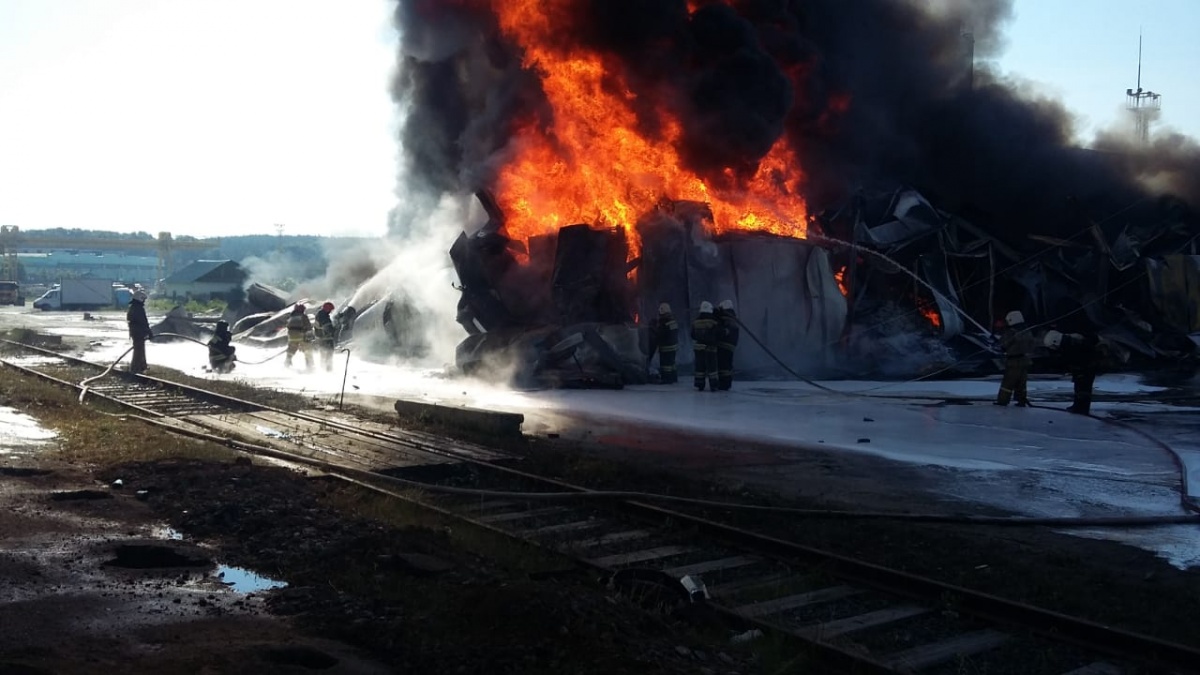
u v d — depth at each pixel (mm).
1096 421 15000
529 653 5027
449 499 9594
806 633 5711
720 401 17609
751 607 6289
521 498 9383
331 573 6676
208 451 11234
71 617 5641
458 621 5480
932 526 8523
